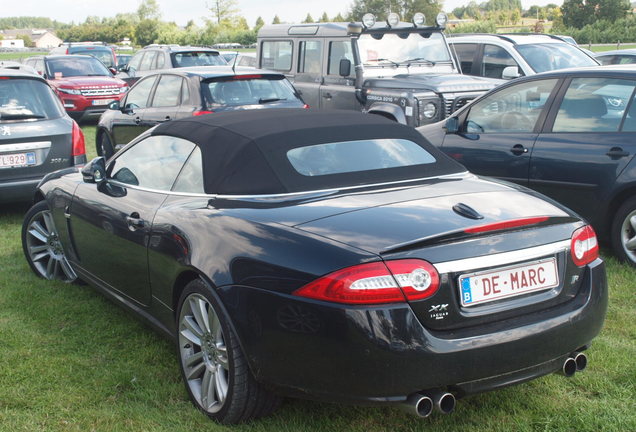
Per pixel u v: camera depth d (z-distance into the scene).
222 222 3.14
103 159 4.30
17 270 5.65
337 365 2.66
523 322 2.83
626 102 5.38
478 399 3.36
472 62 11.53
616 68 5.59
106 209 4.12
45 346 4.09
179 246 3.31
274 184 3.28
